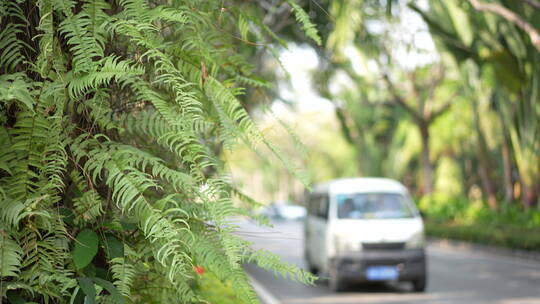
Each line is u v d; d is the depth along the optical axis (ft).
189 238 8.14
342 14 39.83
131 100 8.52
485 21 59.57
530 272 62.18
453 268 66.59
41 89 7.09
